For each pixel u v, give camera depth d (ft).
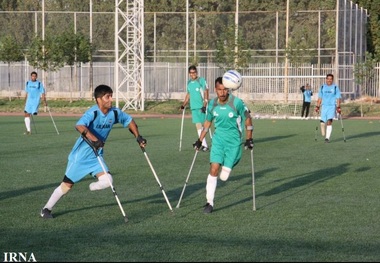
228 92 35.19
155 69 156.56
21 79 156.25
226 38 145.79
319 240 28.19
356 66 144.15
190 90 66.08
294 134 85.97
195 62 149.48
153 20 158.61
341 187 42.68
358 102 147.43
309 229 30.30
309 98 126.41
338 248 26.89
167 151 63.67
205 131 36.17
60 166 51.93
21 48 152.76
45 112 137.18
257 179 46.06
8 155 59.21
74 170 32.48
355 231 29.94
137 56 134.72
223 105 34.99
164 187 42.45
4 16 156.25
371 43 180.34
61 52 145.59
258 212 34.37
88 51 148.77
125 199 38.06
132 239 28.25
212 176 34.76
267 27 153.07
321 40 148.87
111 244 27.37
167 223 31.53
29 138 76.79
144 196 39.14
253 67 148.77
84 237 28.60
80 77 156.25
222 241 27.96
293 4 181.57
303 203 36.96
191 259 25.13
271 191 41.14
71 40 146.51
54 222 31.78
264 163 54.95
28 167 51.31
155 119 119.55
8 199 37.96
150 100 152.66
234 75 34.68
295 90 147.23
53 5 176.96
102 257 25.39
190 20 158.10
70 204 36.42
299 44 146.30
